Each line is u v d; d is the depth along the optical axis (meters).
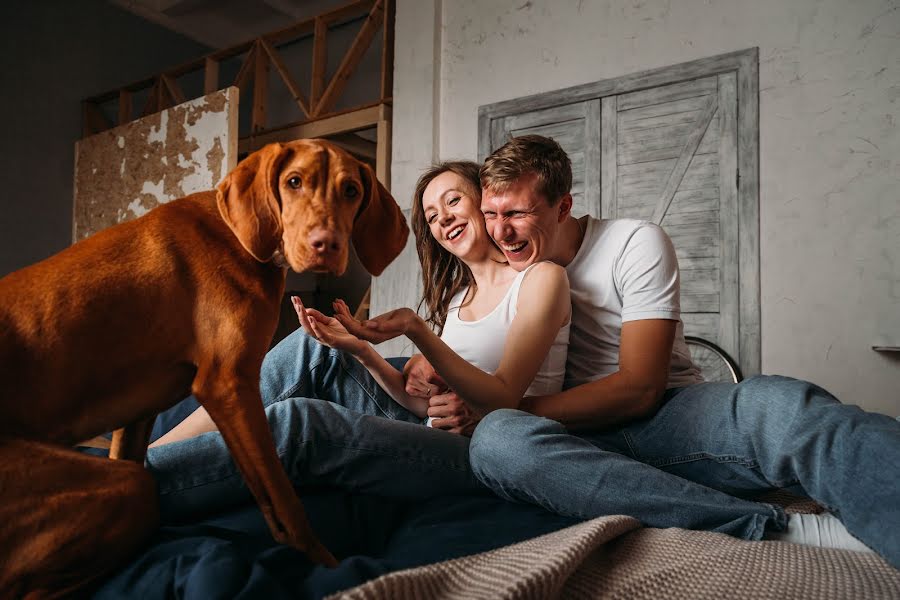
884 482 0.95
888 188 3.25
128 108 6.74
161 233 1.06
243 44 6.10
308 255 0.96
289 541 0.99
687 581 0.84
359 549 1.15
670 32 3.92
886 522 0.93
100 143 6.34
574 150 4.25
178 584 0.85
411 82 4.91
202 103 5.48
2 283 0.99
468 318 1.75
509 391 1.39
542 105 4.37
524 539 1.07
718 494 1.13
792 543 1.01
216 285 1.04
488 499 1.29
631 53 4.05
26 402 0.92
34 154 6.45
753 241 3.60
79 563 0.85
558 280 1.51
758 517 1.07
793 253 3.49
